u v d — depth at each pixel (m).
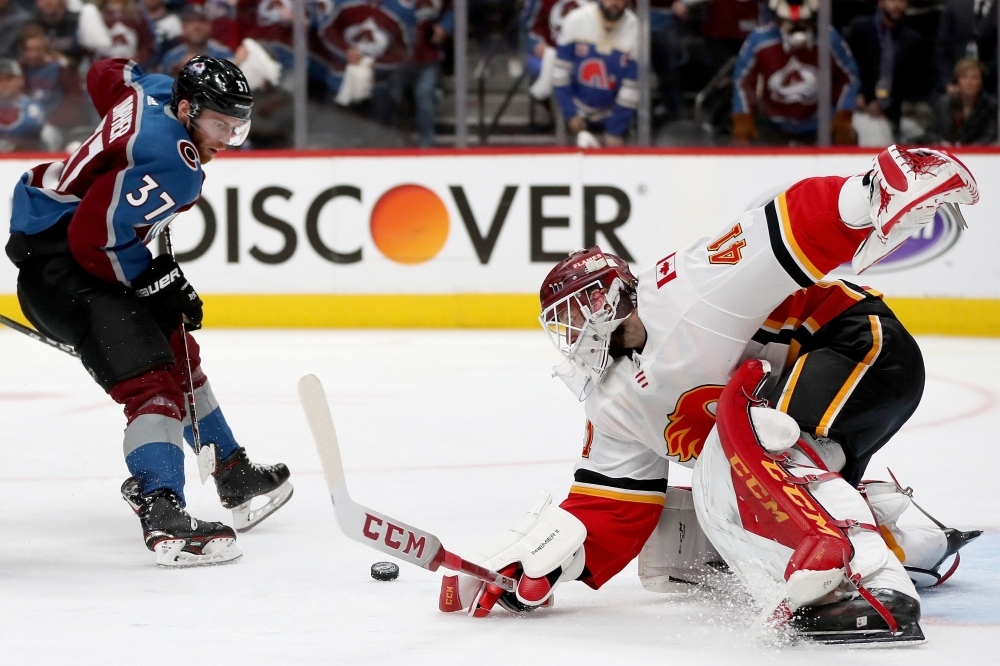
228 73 9.00
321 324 25.31
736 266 6.78
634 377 7.15
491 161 24.77
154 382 8.98
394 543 6.70
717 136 24.92
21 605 7.57
